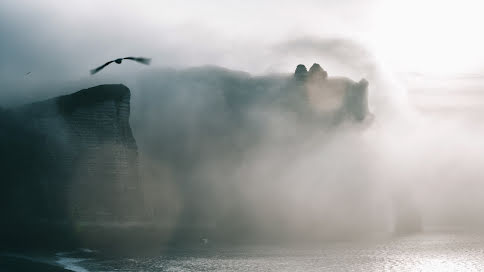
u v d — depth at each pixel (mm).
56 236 125250
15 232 122875
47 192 133625
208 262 111500
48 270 76875
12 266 80375
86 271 82250
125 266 93938
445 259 130125
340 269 107062
